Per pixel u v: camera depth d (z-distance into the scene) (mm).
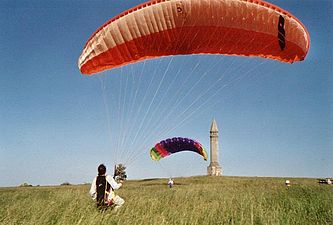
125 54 13078
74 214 9758
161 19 12172
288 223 9539
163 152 43781
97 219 9180
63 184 82562
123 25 12438
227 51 13125
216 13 12031
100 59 13156
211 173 113562
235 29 12281
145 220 9156
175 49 13000
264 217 9680
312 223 9891
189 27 12188
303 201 13398
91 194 11914
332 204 12336
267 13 12398
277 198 14977
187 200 15281
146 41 12633
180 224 9164
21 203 13086
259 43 12859
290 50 13398
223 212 10664
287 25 12805
